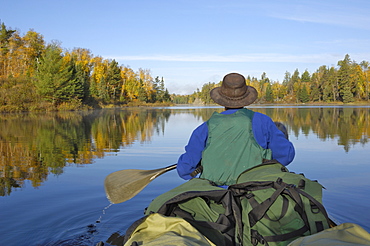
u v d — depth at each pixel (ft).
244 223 7.81
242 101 9.87
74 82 161.07
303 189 7.96
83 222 12.75
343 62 318.65
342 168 22.04
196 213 7.81
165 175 20.15
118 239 11.25
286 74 478.18
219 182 9.06
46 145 33.96
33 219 13.06
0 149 31.32
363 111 119.85
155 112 134.21
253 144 9.09
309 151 29.09
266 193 7.72
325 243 5.98
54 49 156.76
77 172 21.61
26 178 20.08
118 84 286.46
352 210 13.89
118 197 11.21
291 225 7.50
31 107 130.93
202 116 97.09
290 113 105.81
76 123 65.51
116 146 33.14
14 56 206.80
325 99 345.10
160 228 7.00
